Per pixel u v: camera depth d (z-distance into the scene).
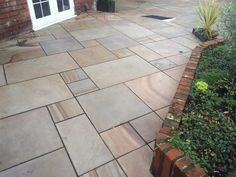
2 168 1.85
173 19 5.75
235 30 2.78
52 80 3.02
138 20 5.56
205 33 4.45
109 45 4.12
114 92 2.82
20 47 3.96
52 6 5.01
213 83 2.81
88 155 1.99
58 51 3.83
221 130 2.13
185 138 1.97
